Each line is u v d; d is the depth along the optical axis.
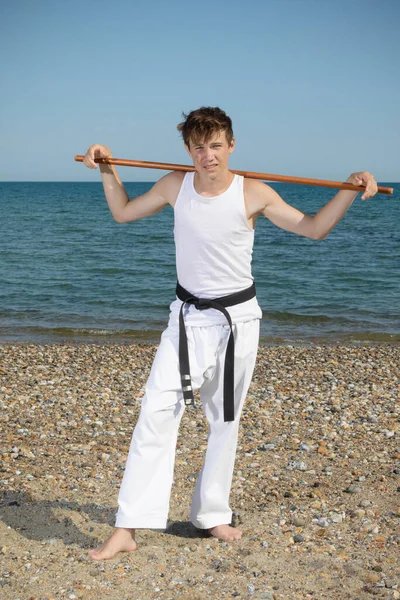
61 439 5.64
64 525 3.77
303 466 4.93
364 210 60.91
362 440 5.66
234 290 3.24
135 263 23.55
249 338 3.31
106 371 8.77
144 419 3.21
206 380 3.37
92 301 15.95
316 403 6.99
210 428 3.53
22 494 4.23
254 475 4.76
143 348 10.65
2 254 25.98
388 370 8.97
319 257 25.44
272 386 7.89
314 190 116.88
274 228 41.25
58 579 3.12
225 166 3.08
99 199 89.31
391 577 3.20
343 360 9.66
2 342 11.45
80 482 4.51
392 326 13.27
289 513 4.02
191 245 3.17
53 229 38.78
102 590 3.04
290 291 17.67
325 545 3.56
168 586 3.08
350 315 14.37
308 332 12.63
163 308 15.15
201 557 3.38
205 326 3.23
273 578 3.18
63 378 8.24
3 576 3.14
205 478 3.58
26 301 15.93
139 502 3.25
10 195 108.38
